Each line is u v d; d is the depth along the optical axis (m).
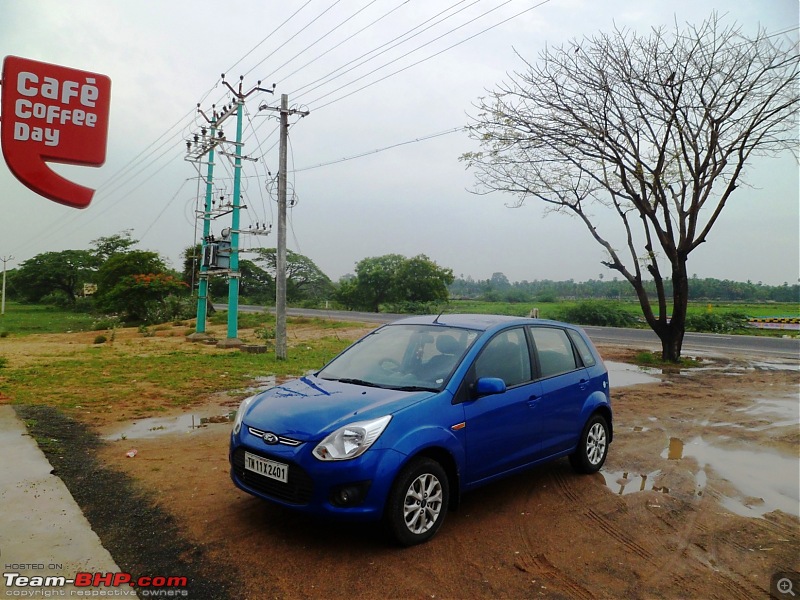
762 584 3.84
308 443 4.00
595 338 23.94
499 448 4.91
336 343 20.34
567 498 5.35
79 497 4.90
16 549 3.87
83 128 4.40
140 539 4.14
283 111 15.42
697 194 15.55
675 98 14.35
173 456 6.24
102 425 7.62
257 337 23.36
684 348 20.39
